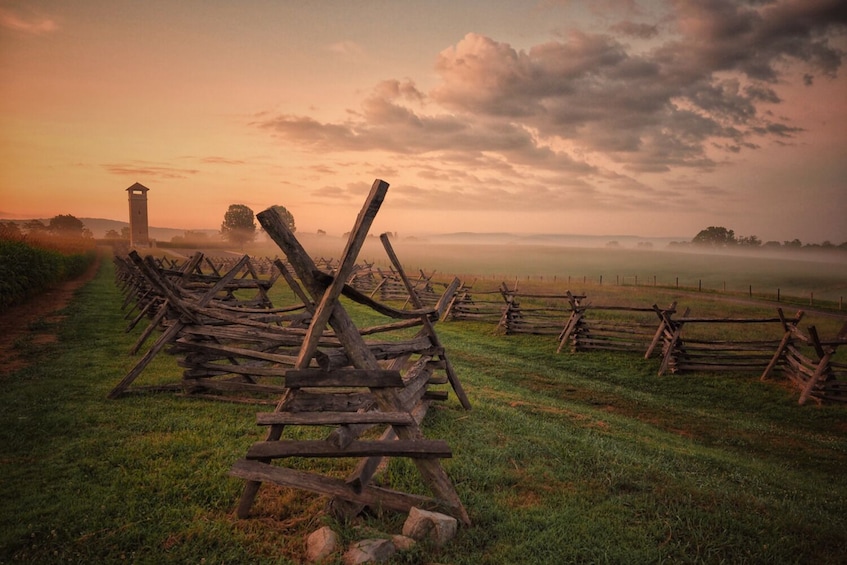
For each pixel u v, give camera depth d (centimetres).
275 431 427
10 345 1189
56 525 408
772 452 816
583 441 679
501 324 1923
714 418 998
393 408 430
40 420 664
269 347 948
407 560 364
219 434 634
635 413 996
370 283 3359
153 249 10062
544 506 471
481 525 429
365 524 414
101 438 607
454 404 835
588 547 397
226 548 383
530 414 837
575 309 1644
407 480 503
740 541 415
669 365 1385
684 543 413
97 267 5069
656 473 573
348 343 423
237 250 11088
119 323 1570
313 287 417
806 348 1695
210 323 834
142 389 820
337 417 411
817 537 440
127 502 450
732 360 1397
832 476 707
